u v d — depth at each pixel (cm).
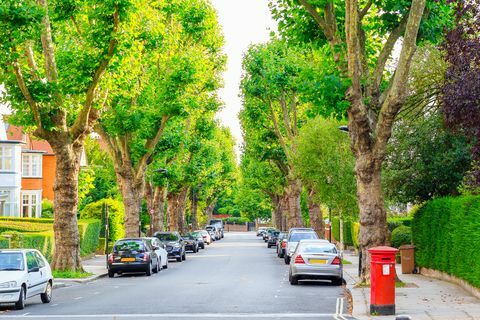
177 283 2692
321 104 2286
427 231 2730
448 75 2323
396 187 2972
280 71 5306
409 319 1462
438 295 1981
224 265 3997
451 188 2902
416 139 2878
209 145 7019
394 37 2389
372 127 2334
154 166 5472
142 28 3319
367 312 1647
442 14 2292
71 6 2948
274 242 6838
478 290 1916
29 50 2870
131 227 4250
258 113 5772
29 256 2022
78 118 3048
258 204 12988
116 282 2872
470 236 1970
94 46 2891
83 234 4597
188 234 6069
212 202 11956
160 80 4069
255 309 1753
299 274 2556
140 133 4050
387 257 1589
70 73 2884
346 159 4034
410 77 2830
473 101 2192
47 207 6166
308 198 5372
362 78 2295
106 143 4269
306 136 4184
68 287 2653
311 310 1734
